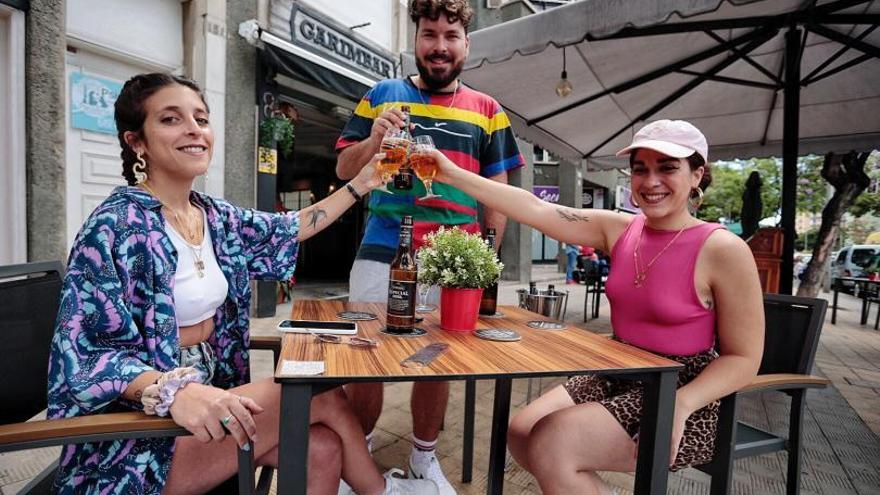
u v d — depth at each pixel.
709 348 1.40
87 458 0.98
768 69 4.23
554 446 1.25
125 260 1.04
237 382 1.36
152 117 1.17
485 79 4.00
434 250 1.38
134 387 0.93
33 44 3.45
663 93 4.63
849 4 2.80
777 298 1.75
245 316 1.38
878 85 4.20
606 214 1.69
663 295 1.39
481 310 1.74
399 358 1.04
